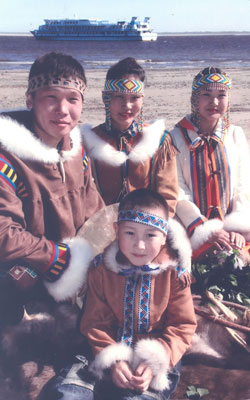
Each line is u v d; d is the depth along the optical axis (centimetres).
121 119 396
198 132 459
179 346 293
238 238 410
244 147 477
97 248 355
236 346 339
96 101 1633
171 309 304
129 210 288
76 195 356
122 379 275
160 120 416
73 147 354
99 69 2745
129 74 391
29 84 328
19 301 341
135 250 289
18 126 322
